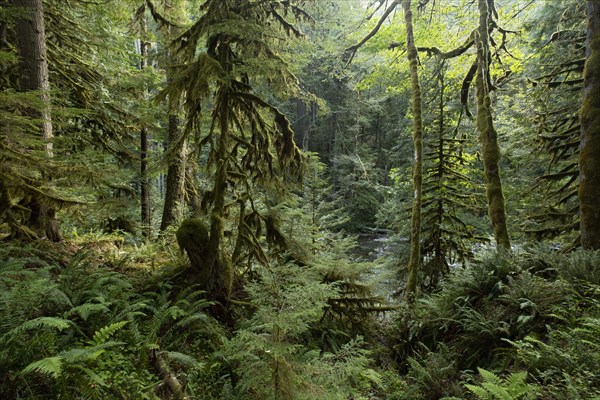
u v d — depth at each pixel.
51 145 6.25
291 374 3.00
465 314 5.69
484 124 8.14
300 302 3.16
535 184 9.58
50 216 7.03
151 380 3.69
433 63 11.05
